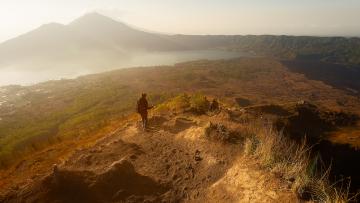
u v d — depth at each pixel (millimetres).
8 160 18344
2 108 140500
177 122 13625
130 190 7371
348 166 20438
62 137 21062
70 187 6945
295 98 152375
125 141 12062
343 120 42875
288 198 5551
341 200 5160
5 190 9281
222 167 7977
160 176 8398
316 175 6086
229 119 12812
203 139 10359
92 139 15055
